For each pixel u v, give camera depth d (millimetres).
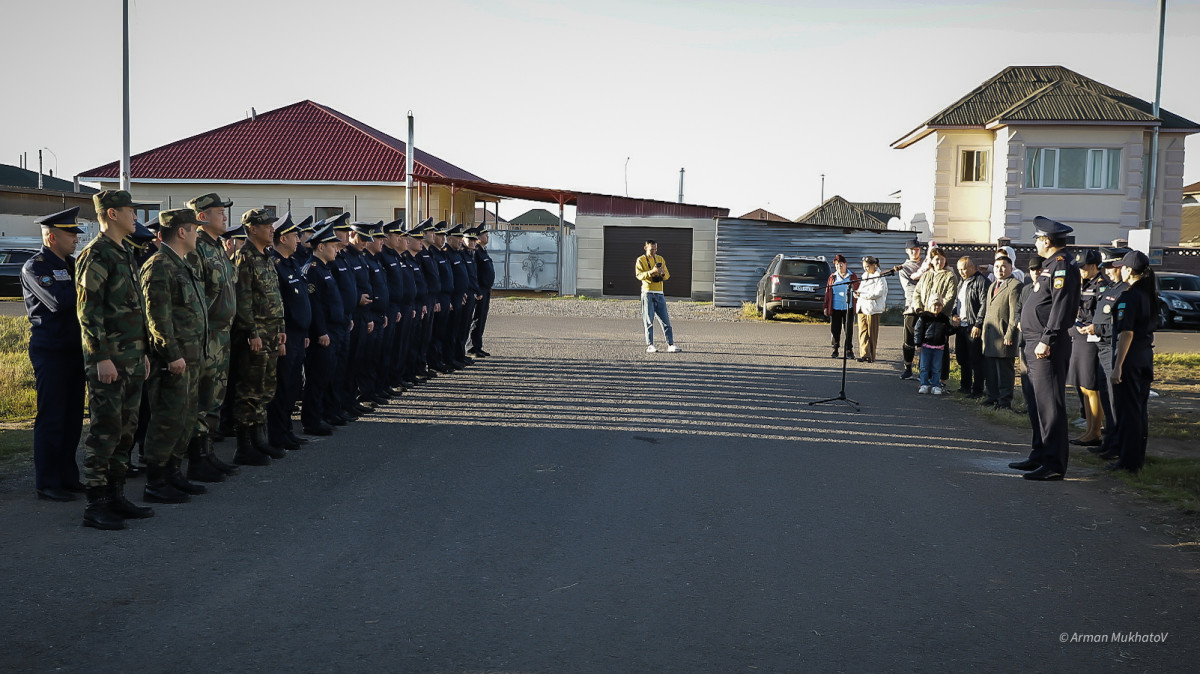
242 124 42094
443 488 7316
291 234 8828
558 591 5094
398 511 6648
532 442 9164
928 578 5430
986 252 29328
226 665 4125
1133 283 8266
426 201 36219
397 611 4777
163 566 5445
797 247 29250
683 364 15680
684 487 7477
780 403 11953
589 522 6426
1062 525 6621
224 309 7617
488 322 23547
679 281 36625
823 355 17625
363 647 4332
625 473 7918
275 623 4605
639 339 19922
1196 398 12969
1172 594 5230
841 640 4508
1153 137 31234
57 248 6953
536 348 17797
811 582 5320
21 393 11930
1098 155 31516
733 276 29328
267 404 8273
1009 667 4246
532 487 7375
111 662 4148
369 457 8445
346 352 9938
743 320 25641
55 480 6977
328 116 42281
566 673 4086
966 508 7047
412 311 12375
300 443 8898
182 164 38719
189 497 6949
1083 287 9727
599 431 9797
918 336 13203
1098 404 9586
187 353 6930
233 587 5105
